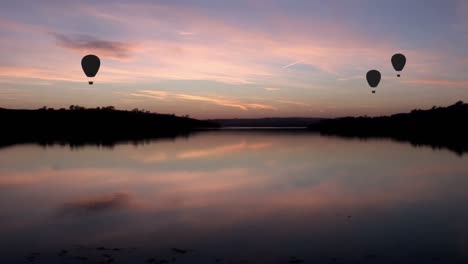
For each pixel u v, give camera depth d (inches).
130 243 297.7
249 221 370.3
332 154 1253.1
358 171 800.3
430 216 385.7
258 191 556.1
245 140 2358.5
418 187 584.4
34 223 366.9
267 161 1036.5
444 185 604.7
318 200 480.7
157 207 442.9
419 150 1390.3
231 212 413.1
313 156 1182.9
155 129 4685.0
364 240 300.4
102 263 251.6
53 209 433.7
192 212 415.2
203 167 899.4
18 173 788.6
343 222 362.3
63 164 964.6
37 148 1573.6
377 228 338.3
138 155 1238.3
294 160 1059.3
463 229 333.4
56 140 2222.0
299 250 276.4
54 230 339.6
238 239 306.5
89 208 440.1
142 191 563.2
